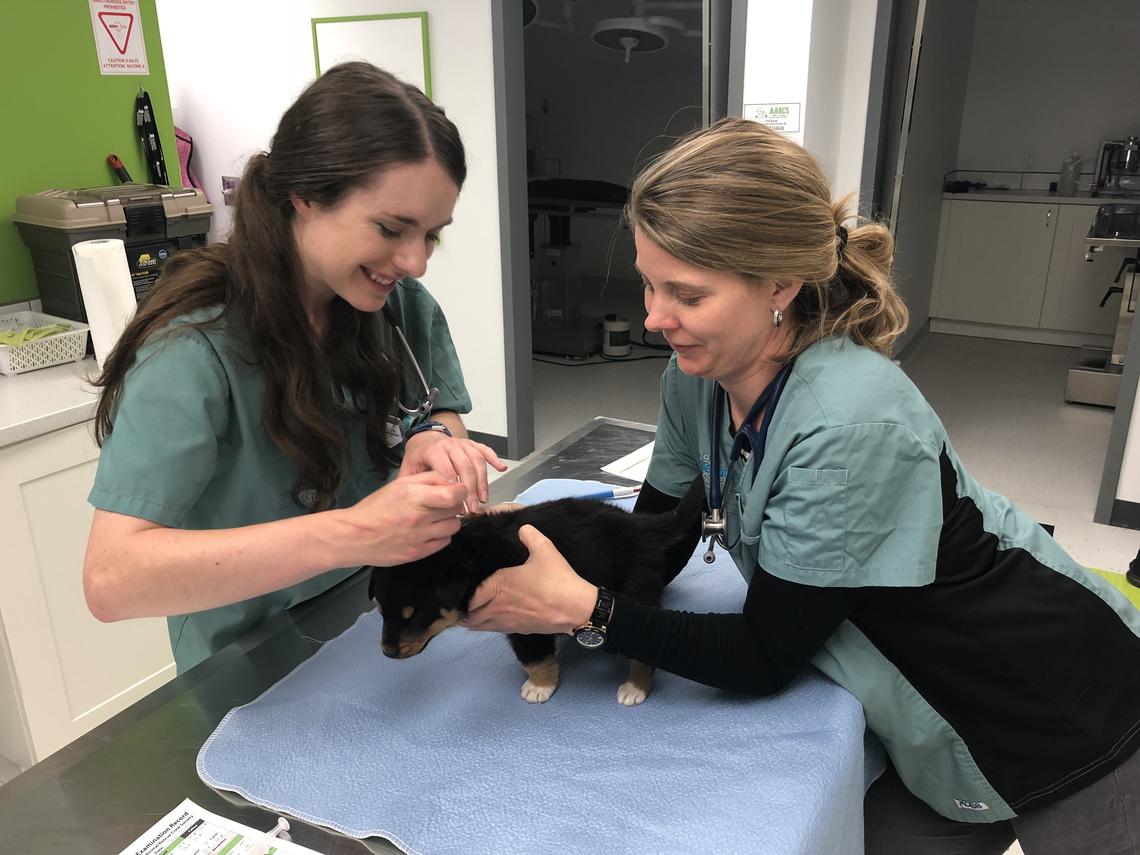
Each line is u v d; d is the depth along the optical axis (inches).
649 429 68.1
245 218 35.3
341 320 40.8
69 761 34.2
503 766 33.0
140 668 81.8
